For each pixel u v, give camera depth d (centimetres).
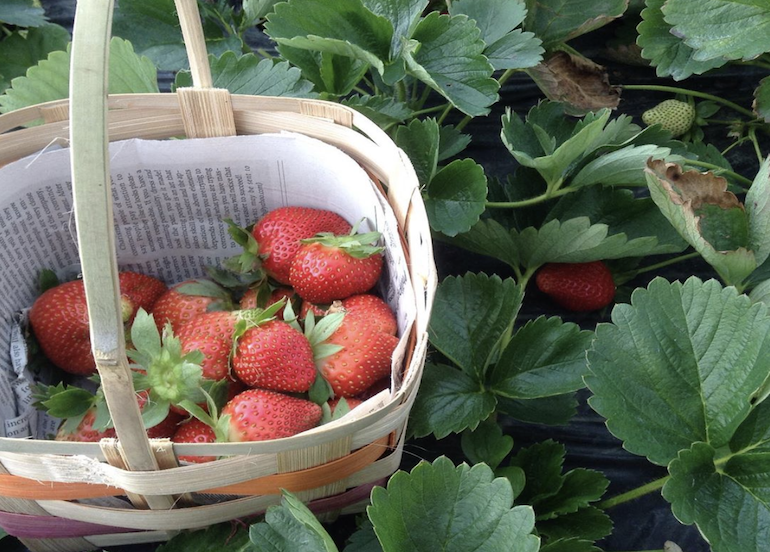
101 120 26
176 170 39
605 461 46
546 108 50
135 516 34
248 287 41
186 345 36
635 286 52
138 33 52
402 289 36
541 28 53
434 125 44
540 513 41
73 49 27
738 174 56
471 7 49
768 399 37
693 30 47
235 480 31
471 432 42
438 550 33
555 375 41
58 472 30
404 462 46
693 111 56
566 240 44
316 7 45
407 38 45
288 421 34
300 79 47
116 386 27
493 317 43
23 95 45
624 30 60
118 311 26
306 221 40
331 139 39
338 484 34
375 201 38
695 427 36
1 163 36
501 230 45
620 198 47
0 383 37
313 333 36
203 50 36
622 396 36
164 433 36
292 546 33
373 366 36
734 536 34
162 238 42
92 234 26
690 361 37
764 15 47
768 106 51
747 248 42
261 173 40
